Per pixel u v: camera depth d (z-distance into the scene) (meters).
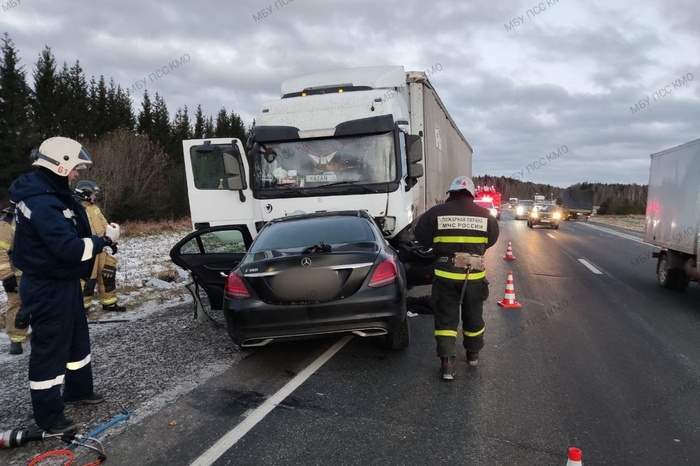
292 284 4.52
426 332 6.07
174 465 3.15
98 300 8.19
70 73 46.84
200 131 60.59
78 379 4.00
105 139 34.66
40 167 3.65
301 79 9.24
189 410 3.94
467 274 4.55
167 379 4.61
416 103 9.77
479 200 27.92
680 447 3.30
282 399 4.11
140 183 34.41
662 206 9.21
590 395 4.15
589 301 7.96
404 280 5.07
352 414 3.81
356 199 7.39
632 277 10.46
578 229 27.59
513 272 11.09
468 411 3.85
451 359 4.51
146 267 11.89
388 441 3.39
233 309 4.58
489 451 3.24
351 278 4.57
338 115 7.57
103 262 7.30
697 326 6.41
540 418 3.72
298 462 3.14
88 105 46.25
